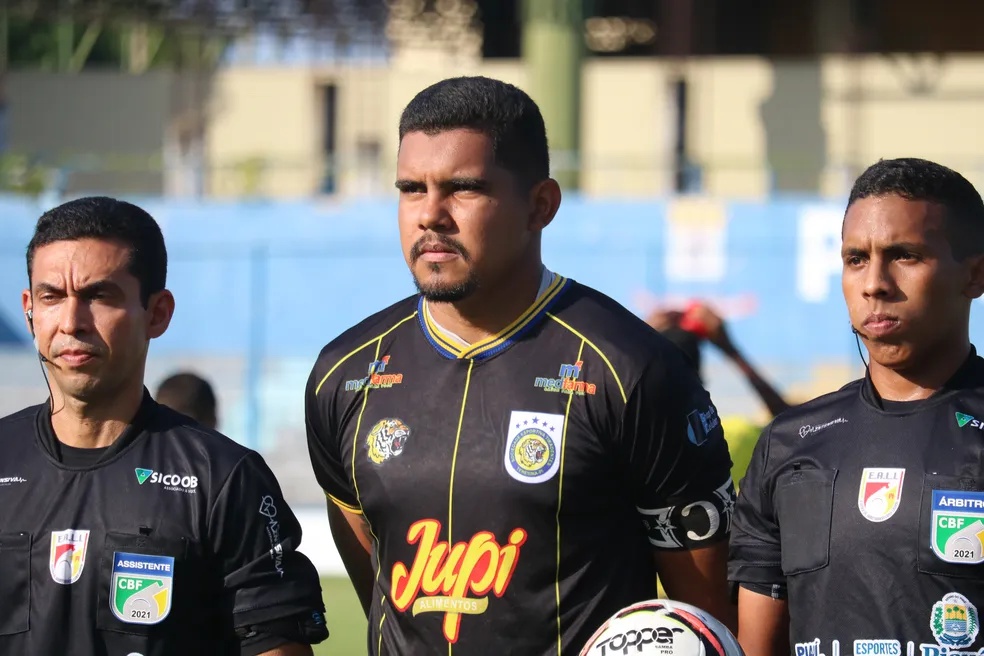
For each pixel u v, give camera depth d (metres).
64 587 11.07
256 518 11.34
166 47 99.12
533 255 11.58
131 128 85.25
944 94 80.94
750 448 17.52
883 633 10.31
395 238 69.94
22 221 71.75
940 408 10.66
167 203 71.56
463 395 11.30
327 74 86.38
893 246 10.55
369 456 11.45
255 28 88.81
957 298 10.70
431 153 10.91
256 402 54.84
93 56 101.31
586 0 74.06
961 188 10.84
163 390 18.83
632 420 11.05
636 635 9.47
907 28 91.38
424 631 11.05
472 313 11.39
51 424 11.70
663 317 19.55
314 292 67.75
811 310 64.44
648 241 65.88
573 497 10.95
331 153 86.31
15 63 97.19
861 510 10.56
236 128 86.31
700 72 81.69
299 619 11.36
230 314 67.62
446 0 87.62
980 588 10.16
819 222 64.88
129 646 10.96
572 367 11.20
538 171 11.38
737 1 93.31
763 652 11.28
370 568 13.01
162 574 11.03
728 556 11.62
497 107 11.05
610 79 82.06
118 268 11.39
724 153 81.62
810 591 10.73
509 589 10.90
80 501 11.26
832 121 80.81
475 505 11.03
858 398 11.11
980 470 10.30
